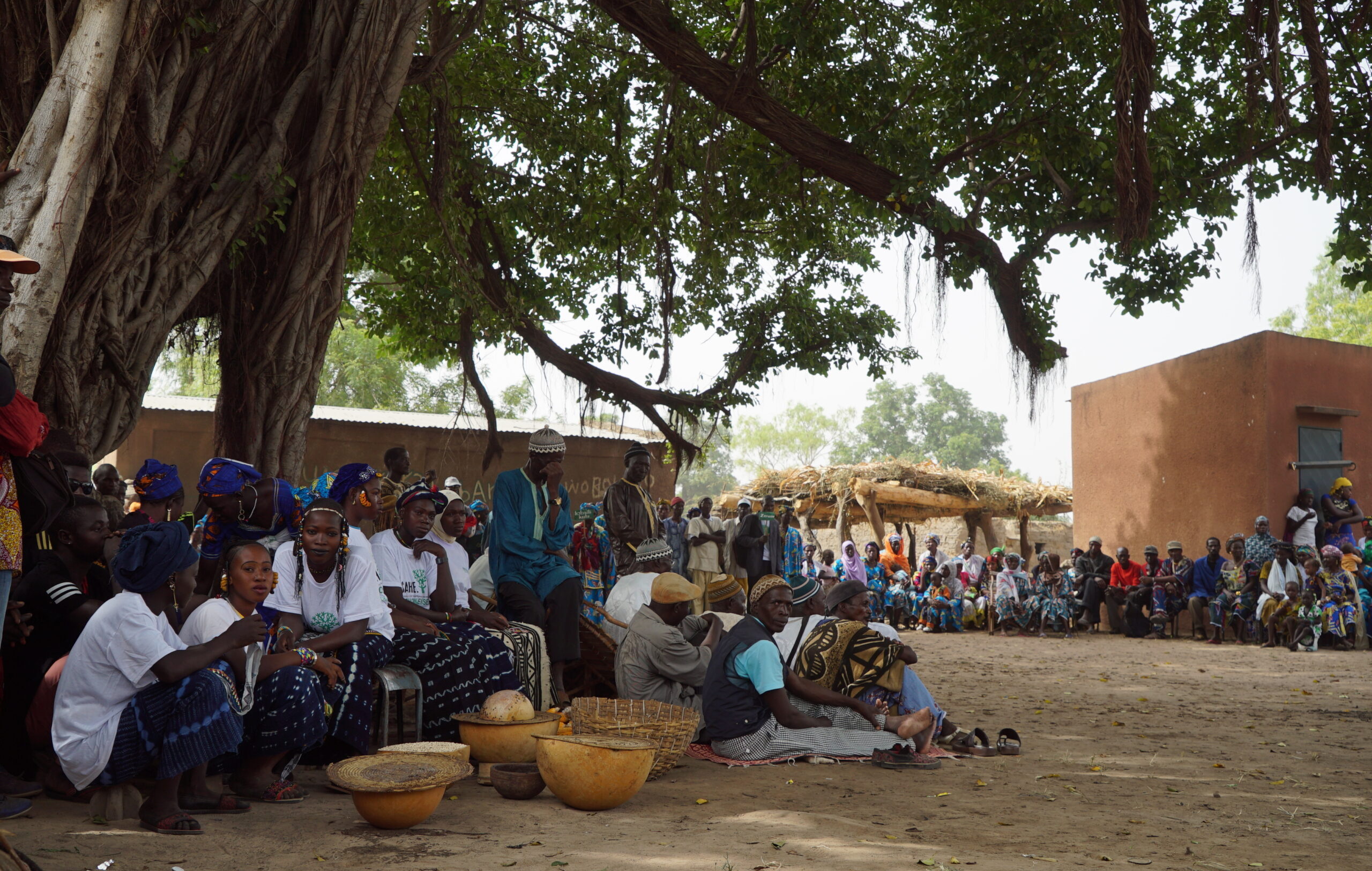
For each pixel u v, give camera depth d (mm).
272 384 7547
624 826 4332
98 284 6113
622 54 12352
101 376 6254
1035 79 11070
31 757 4633
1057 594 18156
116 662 4125
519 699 5355
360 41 7461
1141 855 4062
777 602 5949
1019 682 10797
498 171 12891
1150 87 9133
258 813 4410
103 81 5516
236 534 5320
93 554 4719
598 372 14922
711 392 15531
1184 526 18766
